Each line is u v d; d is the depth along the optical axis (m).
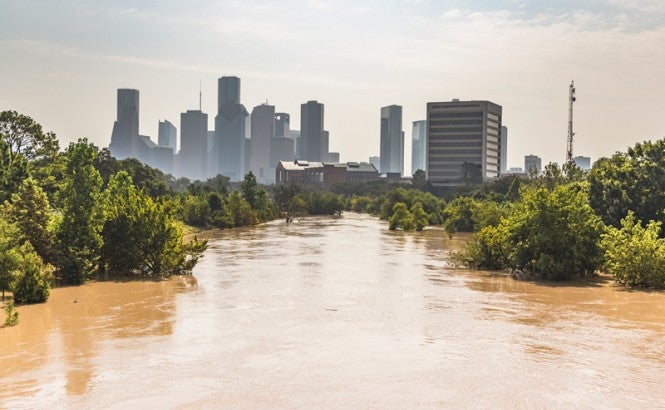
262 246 82.19
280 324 34.31
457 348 29.27
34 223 48.81
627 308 39.00
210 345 29.66
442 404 21.97
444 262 64.12
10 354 27.92
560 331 32.72
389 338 31.20
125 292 44.84
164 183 131.88
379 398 22.55
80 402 21.98
